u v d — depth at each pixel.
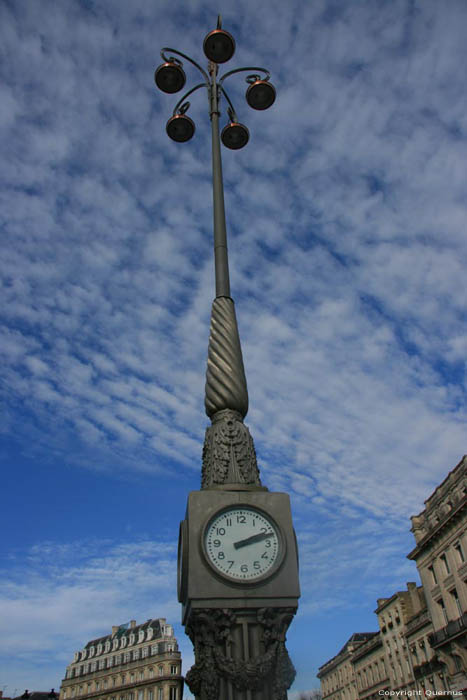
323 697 76.62
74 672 83.44
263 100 11.42
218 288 8.83
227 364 8.05
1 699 74.00
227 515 6.67
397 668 53.19
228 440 7.39
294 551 6.53
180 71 11.15
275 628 6.06
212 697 5.69
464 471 37.69
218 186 9.86
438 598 40.09
